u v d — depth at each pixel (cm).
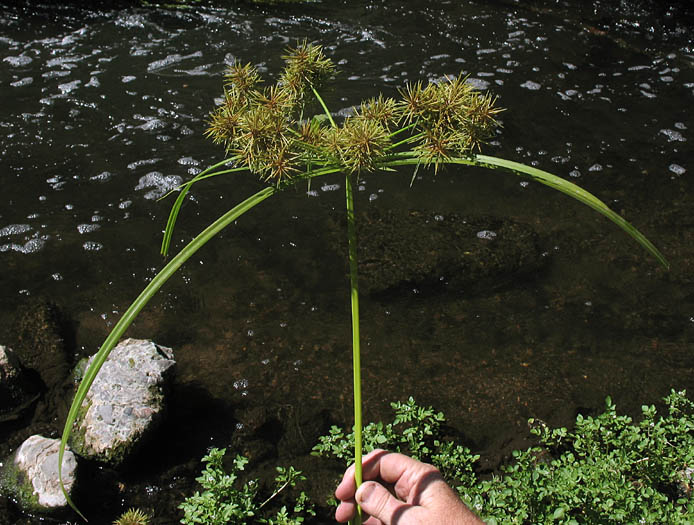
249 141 43
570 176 171
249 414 108
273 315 128
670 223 155
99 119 186
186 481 99
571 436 105
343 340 123
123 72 211
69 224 148
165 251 45
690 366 120
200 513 89
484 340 124
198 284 135
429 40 240
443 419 104
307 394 113
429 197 162
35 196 156
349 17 257
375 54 228
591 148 182
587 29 253
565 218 156
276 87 48
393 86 206
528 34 247
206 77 209
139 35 236
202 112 191
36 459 95
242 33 241
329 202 159
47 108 189
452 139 43
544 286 137
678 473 98
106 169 166
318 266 140
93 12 251
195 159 172
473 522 51
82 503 94
